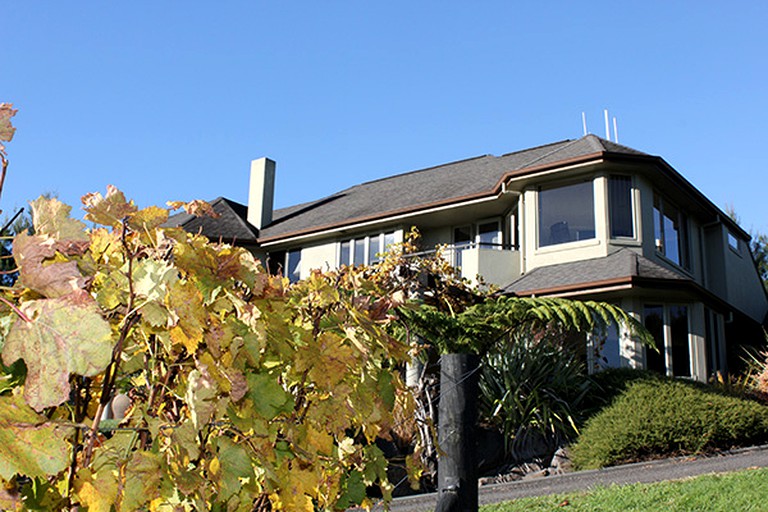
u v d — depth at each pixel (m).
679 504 6.04
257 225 24.44
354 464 2.07
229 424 1.58
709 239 21.42
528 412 9.64
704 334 15.42
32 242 1.15
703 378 15.11
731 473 7.36
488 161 22.27
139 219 1.54
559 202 16.83
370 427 2.02
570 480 7.97
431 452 7.42
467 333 8.26
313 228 21.70
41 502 1.19
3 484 1.05
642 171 16.59
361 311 2.14
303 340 1.82
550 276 15.68
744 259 23.91
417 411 7.43
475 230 19.95
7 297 1.21
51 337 1.07
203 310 1.40
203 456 1.43
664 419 8.70
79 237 1.42
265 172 24.95
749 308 23.48
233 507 1.43
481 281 14.12
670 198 18.52
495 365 9.91
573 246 16.28
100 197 1.52
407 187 22.67
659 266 15.34
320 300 2.04
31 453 1.04
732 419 8.81
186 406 1.57
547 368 10.23
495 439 9.26
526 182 17.22
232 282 1.69
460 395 3.64
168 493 1.28
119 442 1.26
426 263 12.99
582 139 18.06
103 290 1.41
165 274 1.38
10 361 1.07
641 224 16.27
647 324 15.17
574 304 9.03
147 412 1.47
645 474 7.92
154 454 1.28
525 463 9.17
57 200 1.42
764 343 20.98
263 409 1.58
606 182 16.25
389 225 20.59
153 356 1.49
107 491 1.20
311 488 1.68
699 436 8.65
